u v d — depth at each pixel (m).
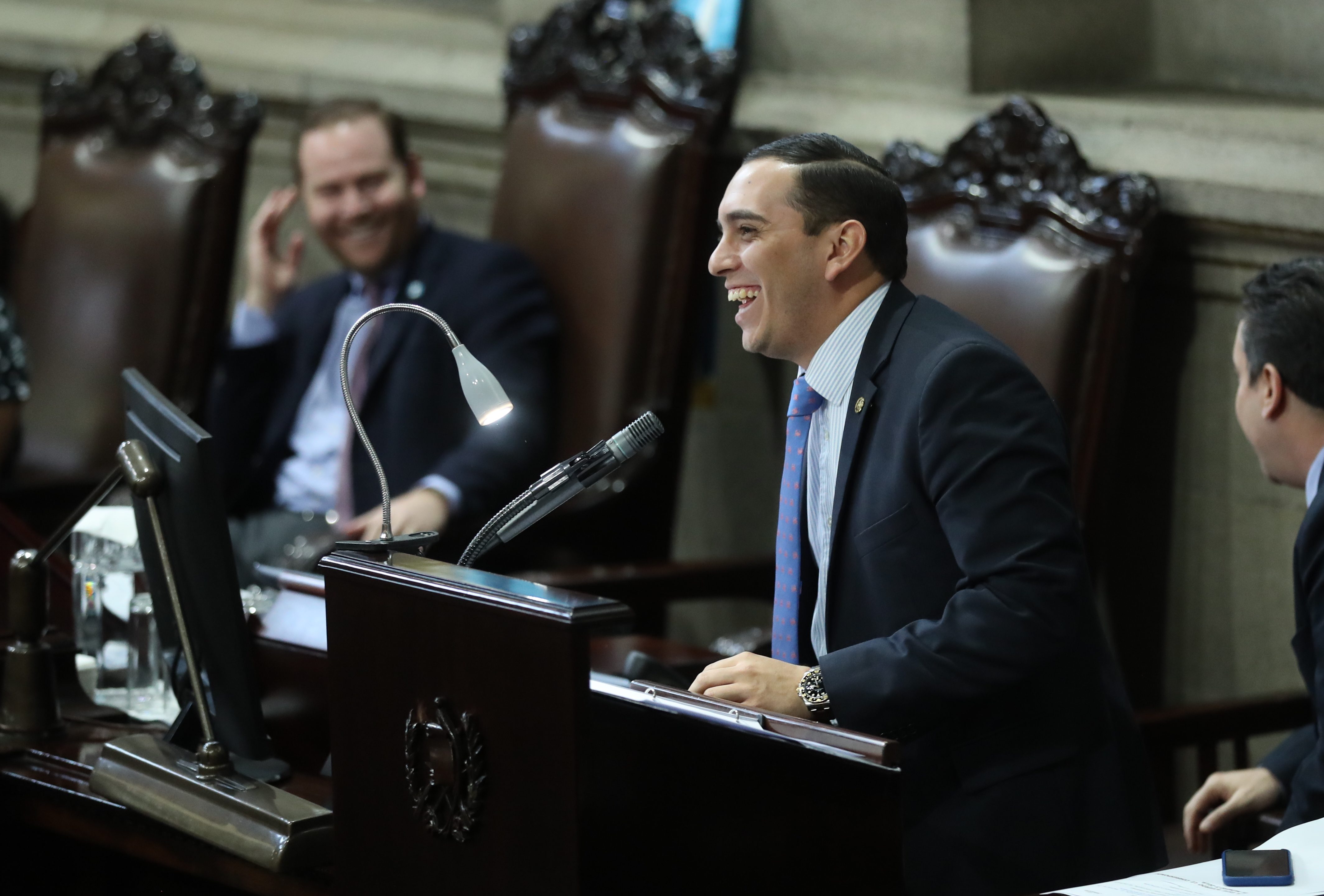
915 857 8.24
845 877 6.54
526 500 7.83
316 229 15.67
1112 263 12.34
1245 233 12.38
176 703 10.20
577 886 6.44
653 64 15.36
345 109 15.55
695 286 14.93
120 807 8.53
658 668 9.55
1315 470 9.59
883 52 15.29
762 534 16.77
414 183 15.83
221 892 8.66
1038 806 8.20
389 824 7.23
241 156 17.17
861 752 6.46
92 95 17.91
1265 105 13.90
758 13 16.20
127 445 8.30
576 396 15.10
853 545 8.62
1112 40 15.59
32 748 9.30
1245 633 12.96
